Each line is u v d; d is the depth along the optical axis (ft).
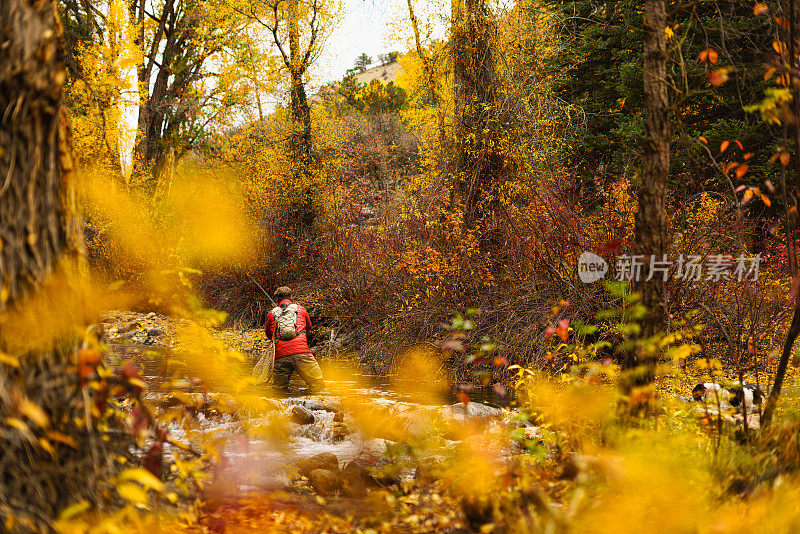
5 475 6.64
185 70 72.79
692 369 21.07
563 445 12.03
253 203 57.88
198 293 51.24
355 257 44.68
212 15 67.72
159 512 8.66
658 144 11.47
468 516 8.87
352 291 43.57
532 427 16.19
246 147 63.05
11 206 6.98
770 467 9.60
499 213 36.04
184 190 61.21
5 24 6.97
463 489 10.24
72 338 7.44
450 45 40.86
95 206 52.75
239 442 16.60
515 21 40.96
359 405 22.34
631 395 10.84
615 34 46.98
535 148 39.40
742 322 21.04
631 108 49.73
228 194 59.21
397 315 37.45
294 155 60.90
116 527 6.63
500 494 9.23
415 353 33.71
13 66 6.95
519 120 39.75
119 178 56.29
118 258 51.06
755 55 12.73
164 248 50.65
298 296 51.80
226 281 54.19
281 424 18.56
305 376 30.89
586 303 28.22
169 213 56.34
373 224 47.37
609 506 7.82
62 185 7.55
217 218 55.57
